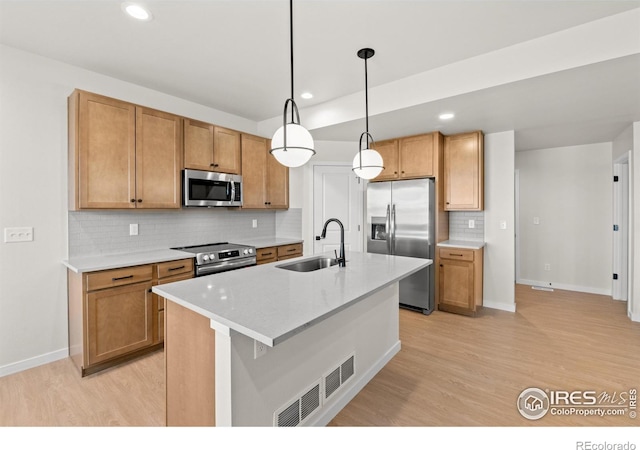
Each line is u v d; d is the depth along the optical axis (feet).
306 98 10.91
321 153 14.55
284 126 5.32
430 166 12.47
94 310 7.58
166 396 5.52
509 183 12.35
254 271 7.06
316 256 9.00
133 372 7.79
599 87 7.79
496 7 6.01
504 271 12.62
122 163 8.63
